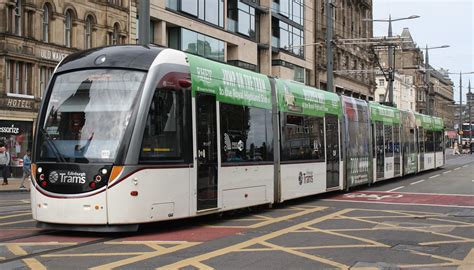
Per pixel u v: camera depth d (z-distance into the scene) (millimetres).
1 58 30016
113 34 36625
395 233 11375
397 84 101500
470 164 47719
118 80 11031
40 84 32312
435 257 9039
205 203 12172
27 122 31703
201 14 40219
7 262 8281
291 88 16734
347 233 11328
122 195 10398
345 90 67688
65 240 10203
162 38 36156
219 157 12742
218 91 12867
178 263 8328
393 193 20812
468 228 12109
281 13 52062
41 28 32094
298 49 55844
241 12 45656
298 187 16656
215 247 9664
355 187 23406
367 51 75875
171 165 11203
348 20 68938
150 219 10758
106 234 10883
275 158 15453
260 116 14727
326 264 8438
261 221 13039
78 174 10516
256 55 48125
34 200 10914
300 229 11812
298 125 16922
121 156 10477
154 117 11000
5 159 27203
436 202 17578
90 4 34750
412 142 31469
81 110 10969
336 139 19969
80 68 11375
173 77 11508
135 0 38594
